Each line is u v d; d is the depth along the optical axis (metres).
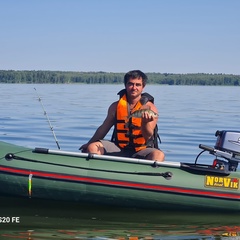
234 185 6.05
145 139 6.18
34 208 6.03
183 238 5.23
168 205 6.00
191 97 28.52
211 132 12.77
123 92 6.33
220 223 5.78
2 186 5.90
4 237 5.10
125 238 5.18
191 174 6.02
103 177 5.87
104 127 6.41
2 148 5.99
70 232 5.31
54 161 5.91
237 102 24.08
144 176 5.93
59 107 18.45
